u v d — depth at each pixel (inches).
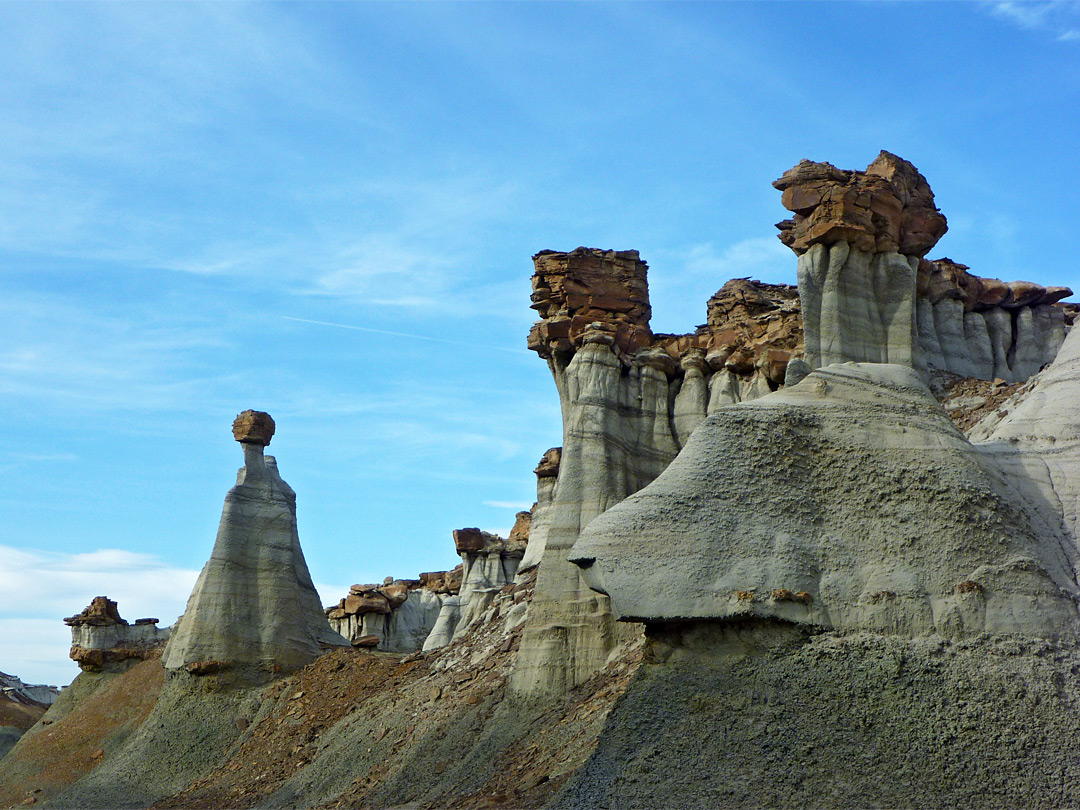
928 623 947.3
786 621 957.2
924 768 856.9
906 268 1412.4
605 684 1349.7
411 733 1572.3
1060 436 1080.2
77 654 2474.2
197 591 2080.5
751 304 1718.8
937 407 1073.5
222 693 2001.7
